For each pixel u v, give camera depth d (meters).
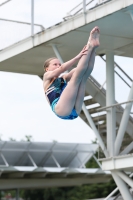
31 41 34.12
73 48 34.50
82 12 30.53
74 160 60.53
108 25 30.81
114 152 33.19
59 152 59.00
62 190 107.06
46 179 58.44
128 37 33.12
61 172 56.88
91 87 38.00
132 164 30.95
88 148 59.03
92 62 14.71
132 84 33.19
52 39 32.66
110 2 28.92
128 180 32.44
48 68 15.98
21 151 56.72
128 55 36.91
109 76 35.25
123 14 29.22
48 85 15.64
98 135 33.59
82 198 88.44
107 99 35.00
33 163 55.56
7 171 53.91
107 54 35.50
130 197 32.75
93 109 38.62
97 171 57.66
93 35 14.50
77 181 60.12
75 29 31.06
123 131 33.38
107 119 34.22
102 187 85.56
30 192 110.19
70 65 15.03
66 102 14.77
